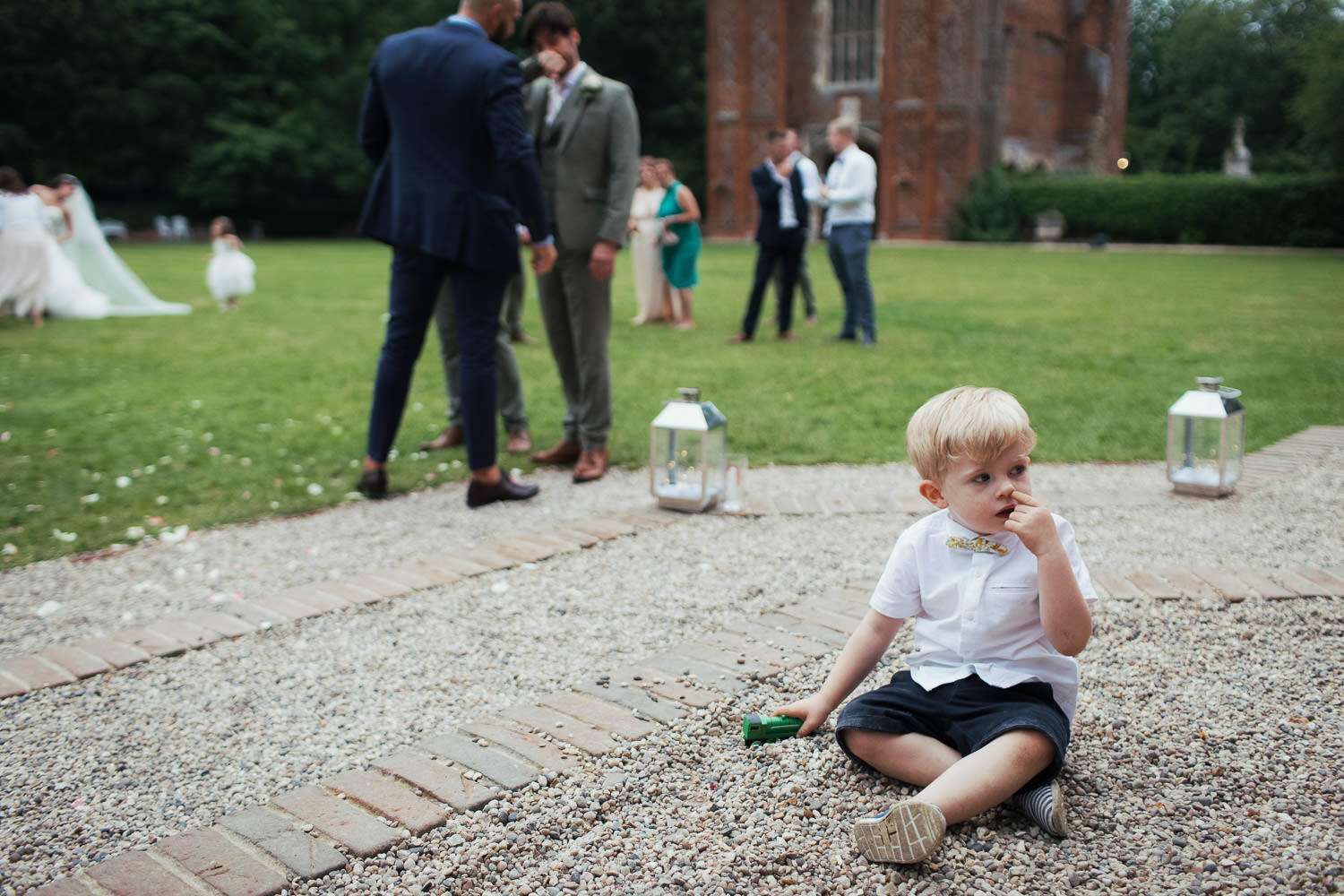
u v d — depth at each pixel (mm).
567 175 5078
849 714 2240
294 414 7094
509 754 2438
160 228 40438
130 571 4129
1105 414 6539
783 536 4273
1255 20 58188
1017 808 2146
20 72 37938
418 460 5859
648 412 6832
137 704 2863
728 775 2322
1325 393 7008
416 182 4590
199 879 1970
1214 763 2316
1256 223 30547
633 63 43469
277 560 4211
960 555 2232
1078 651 2082
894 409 6801
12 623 3596
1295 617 3209
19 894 1976
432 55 4578
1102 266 21672
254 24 43938
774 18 35906
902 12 33875
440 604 3574
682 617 3371
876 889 1896
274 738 2635
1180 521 4324
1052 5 41812
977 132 33844
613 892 1907
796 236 9617
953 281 17531
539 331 10914
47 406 7402
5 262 11945
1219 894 1834
